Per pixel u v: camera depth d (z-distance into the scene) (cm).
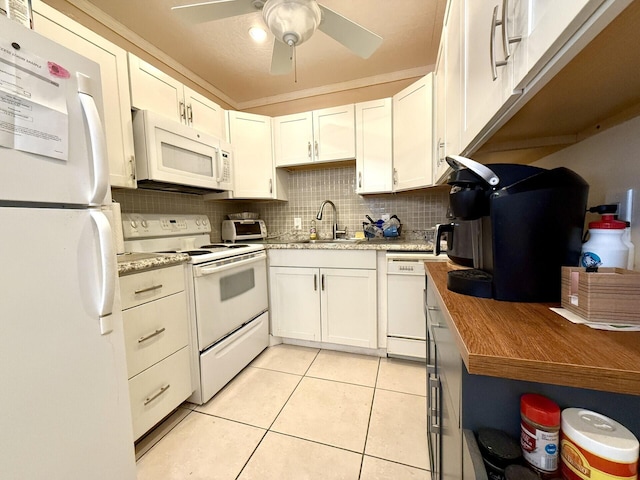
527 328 49
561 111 72
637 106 66
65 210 75
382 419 142
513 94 59
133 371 121
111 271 86
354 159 233
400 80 241
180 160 176
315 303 217
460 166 75
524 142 100
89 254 82
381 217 255
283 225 286
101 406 85
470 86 92
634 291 48
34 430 69
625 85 57
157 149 159
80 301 79
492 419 49
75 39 126
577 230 64
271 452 123
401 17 176
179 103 181
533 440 45
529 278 63
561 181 62
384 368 191
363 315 206
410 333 195
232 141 231
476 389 49
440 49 154
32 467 68
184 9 118
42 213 70
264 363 201
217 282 167
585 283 51
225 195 228
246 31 184
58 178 74
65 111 75
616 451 39
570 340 43
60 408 74
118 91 145
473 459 43
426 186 198
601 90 60
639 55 46
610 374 35
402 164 213
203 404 156
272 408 152
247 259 194
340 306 211
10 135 64
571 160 95
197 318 153
